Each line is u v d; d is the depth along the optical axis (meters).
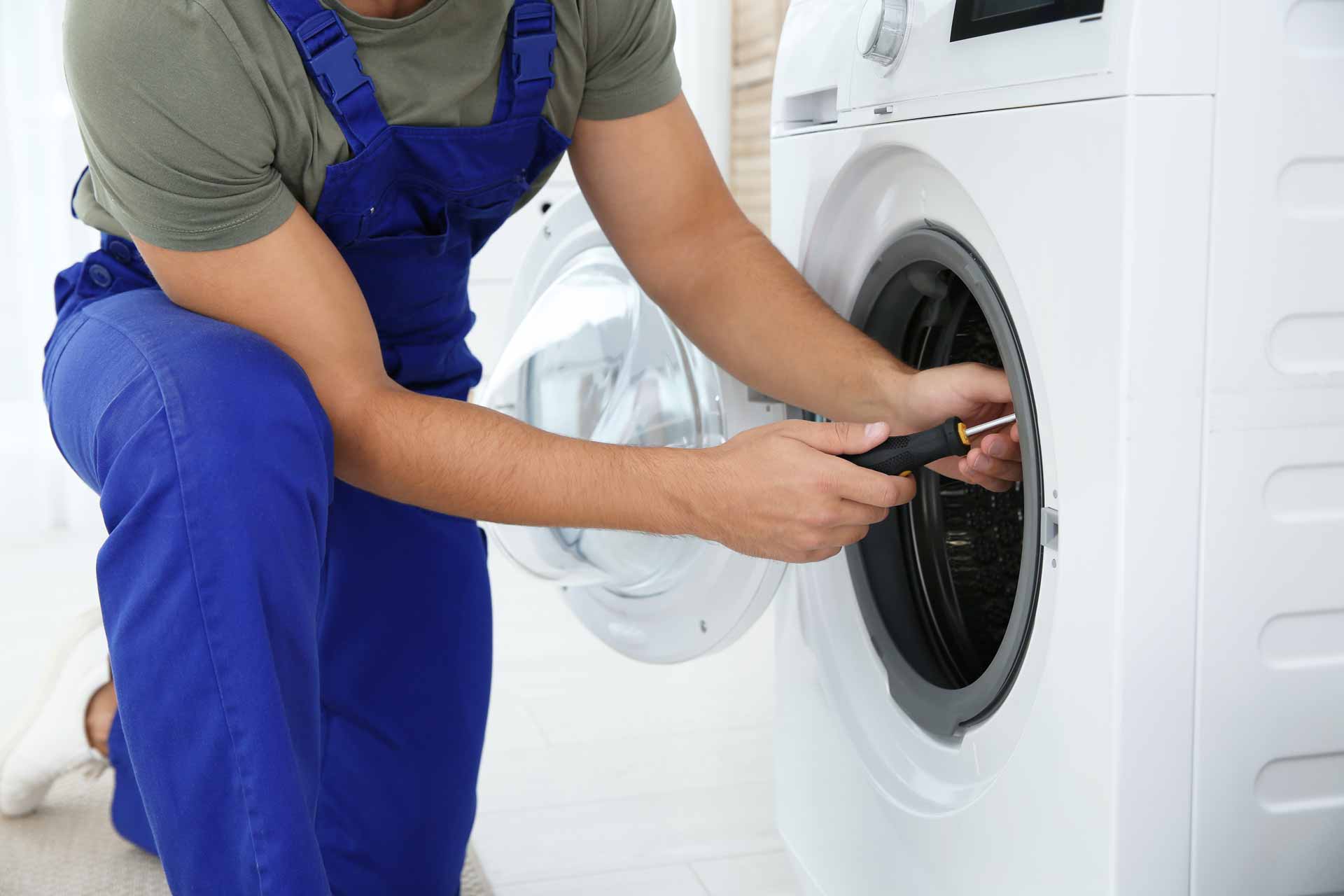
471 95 0.97
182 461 0.73
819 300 1.05
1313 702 0.73
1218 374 0.68
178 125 0.82
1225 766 0.72
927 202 0.92
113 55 0.81
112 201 0.87
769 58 2.72
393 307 1.07
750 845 1.40
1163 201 0.66
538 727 1.76
